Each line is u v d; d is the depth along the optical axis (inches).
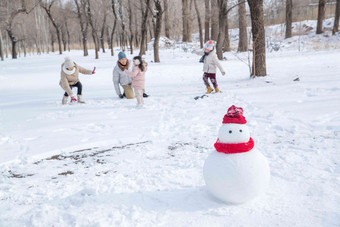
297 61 721.6
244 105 304.5
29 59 1546.5
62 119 294.2
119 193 137.1
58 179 158.2
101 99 396.2
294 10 1694.1
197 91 417.7
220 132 120.4
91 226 110.7
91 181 151.3
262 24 468.8
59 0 2042.3
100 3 1658.5
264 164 119.3
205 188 137.8
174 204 125.3
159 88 466.9
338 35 1290.6
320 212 113.3
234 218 113.0
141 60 321.1
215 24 1261.1
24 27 2273.6
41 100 415.8
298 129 219.3
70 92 360.5
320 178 140.9
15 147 211.6
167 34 1791.3
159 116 286.5
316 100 298.5
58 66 984.9
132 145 210.4
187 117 276.7
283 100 310.7
